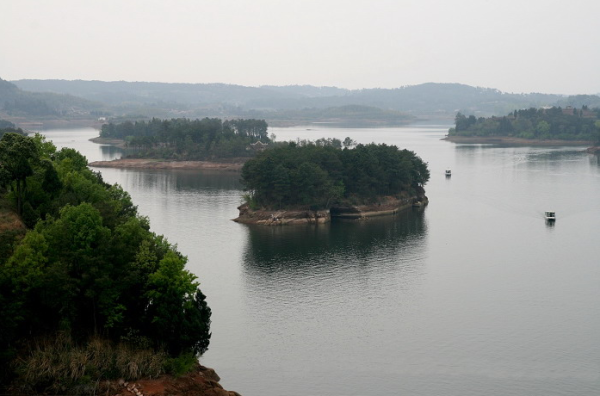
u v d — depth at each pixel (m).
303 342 120.44
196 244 188.50
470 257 176.88
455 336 123.75
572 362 114.00
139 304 96.88
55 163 144.50
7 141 117.50
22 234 103.44
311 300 140.88
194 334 96.25
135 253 97.81
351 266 166.75
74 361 85.81
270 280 154.12
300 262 169.88
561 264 170.25
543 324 129.38
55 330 90.75
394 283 153.12
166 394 86.88
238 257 174.38
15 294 87.38
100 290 92.25
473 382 107.31
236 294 144.12
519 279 157.00
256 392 103.38
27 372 83.50
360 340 121.50
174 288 93.44
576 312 135.50
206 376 98.62
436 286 151.12
